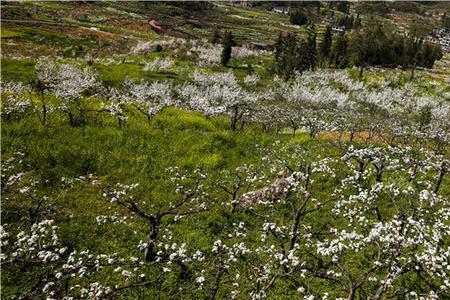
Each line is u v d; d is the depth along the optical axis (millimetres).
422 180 27328
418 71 101312
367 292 15852
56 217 19203
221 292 15930
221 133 32875
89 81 47656
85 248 17422
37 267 15711
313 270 15852
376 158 26469
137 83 60375
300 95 59375
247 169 27328
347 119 46906
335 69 99188
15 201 19859
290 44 105875
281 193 23406
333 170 27266
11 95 33875
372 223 20062
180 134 31234
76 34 113812
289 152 31234
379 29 117438
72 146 26219
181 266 16859
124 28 147375
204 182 25047
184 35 153250
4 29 100500
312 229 20766
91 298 12953
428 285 16625
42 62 61781
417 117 53188
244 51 114500
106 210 20656
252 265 17312
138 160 26062
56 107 32031
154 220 16766
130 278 15906
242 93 55812
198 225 20375
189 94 51438
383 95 66250
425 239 15938
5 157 23625
